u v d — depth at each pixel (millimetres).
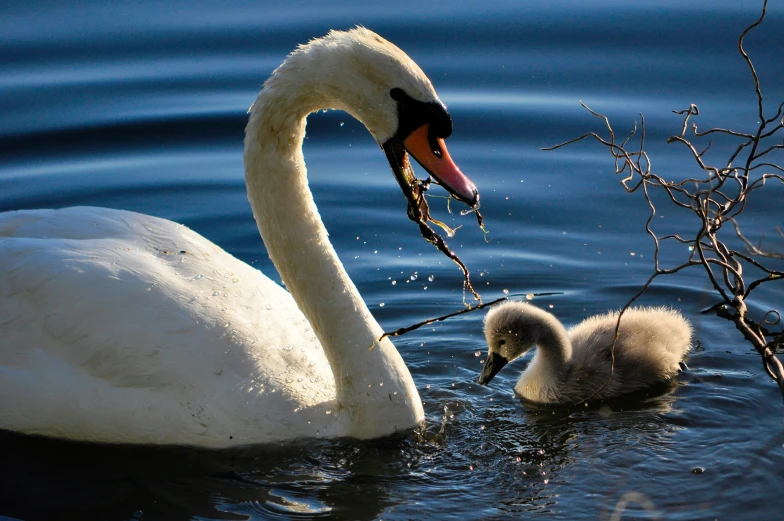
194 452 10266
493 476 10172
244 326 10648
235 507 9492
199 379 10211
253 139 10258
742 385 12156
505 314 12531
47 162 17344
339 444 10492
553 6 21516
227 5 21969
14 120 18312
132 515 9359
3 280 10570
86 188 16625
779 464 10250
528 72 19375
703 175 16531
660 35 20281
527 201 16328
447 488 9906
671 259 14953
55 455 10352
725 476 10039
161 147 17844
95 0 22125
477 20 21047
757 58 19219
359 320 10555
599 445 10852
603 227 15719
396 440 10625
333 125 18969
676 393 12102
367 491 9812
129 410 10156
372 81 9586
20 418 10406
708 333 13336
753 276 14406
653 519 9250
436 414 11617
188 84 19328
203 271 10969
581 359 12453
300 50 9898
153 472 10039
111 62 20016
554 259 15047
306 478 10016
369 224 15898
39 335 10398
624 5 21422
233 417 10203
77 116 18500
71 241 10844
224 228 15797
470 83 19109
